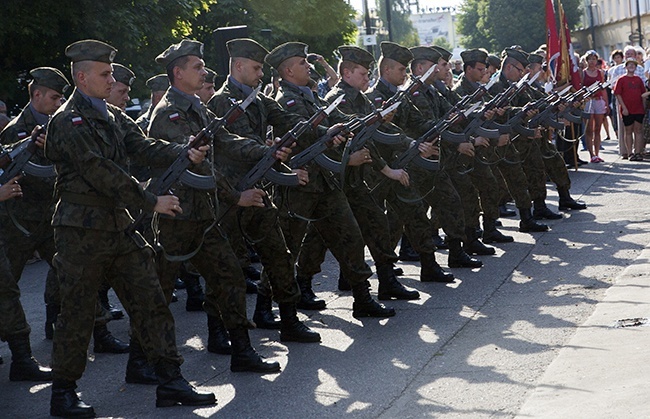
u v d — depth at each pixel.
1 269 7.00
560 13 17.34
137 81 19.20
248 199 6.71
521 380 5.94
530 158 12.23
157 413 5.94
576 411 5.17
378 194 8.93
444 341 7.04
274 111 7.38
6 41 18.03
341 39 33.38
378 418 5.50
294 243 7.82
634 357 6.03
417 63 9.70
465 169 10.28
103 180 5.64
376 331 7.51
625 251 9.86
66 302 5.84
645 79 18.62
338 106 8.13
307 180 7.06
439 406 5.59
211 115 6.79
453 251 9.77
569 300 7.94
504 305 8.01
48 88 7.61
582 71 18.16
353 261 7.84
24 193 7.72
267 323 7.98
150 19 19.36
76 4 18.08
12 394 6.71
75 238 5.77
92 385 6.74
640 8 71.88
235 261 6.60
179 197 6.46
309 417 5.62
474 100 10.63
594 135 18.30
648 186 14.62
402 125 9.07
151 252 6.02
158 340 5.98
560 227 11.73
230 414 5.79
